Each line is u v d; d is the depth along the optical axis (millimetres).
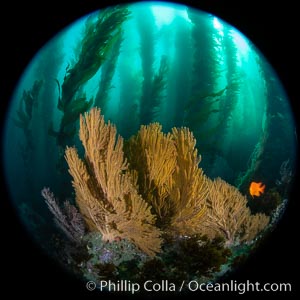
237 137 2188
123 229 2035
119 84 2176
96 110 1944
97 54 2287
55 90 2309
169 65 2203
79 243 2209
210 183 2072
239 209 2145
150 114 2096
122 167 1882
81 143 2119
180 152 1925
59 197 2184
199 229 2059
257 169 2258
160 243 2033
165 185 1952
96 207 2002
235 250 2236
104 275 2184
